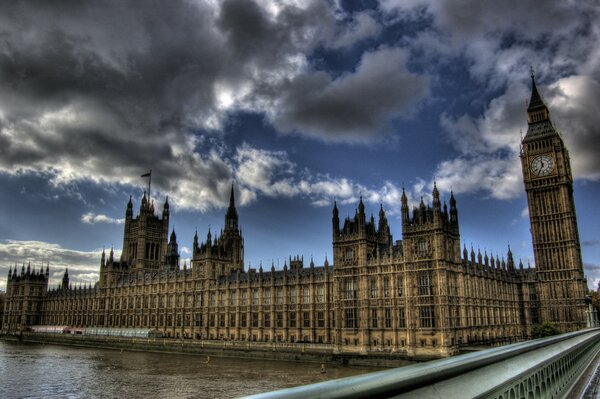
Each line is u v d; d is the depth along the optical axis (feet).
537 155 583.58
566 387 65.16
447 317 396.37
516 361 40.50
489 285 499.92
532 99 606.14
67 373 381.60
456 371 27.07
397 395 21.71
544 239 563.89
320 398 17.54
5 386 320.09
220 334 623.77
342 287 460.96
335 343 451.53
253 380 334.65
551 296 548.72
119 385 319.47
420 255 416.26
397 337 420.36
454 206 440.45
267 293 576.20
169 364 440.04
